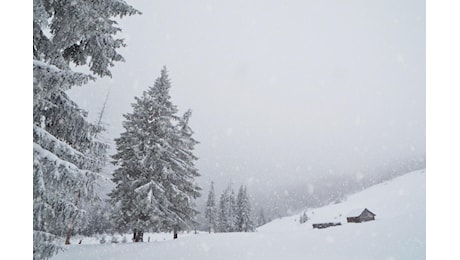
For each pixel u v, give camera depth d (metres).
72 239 29.12
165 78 21.69
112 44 7.84
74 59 7.96
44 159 5.48
